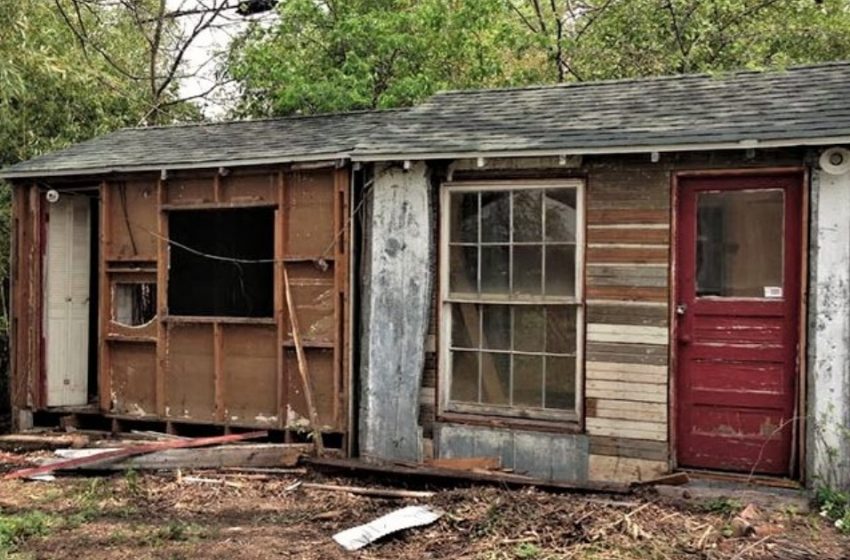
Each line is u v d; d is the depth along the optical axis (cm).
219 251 738
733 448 571
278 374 703
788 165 549
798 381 551
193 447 675
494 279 641
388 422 663
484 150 608
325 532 505
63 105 1120
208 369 734
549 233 622
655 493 544
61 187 803
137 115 1330
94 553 468
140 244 765
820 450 538
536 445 620
